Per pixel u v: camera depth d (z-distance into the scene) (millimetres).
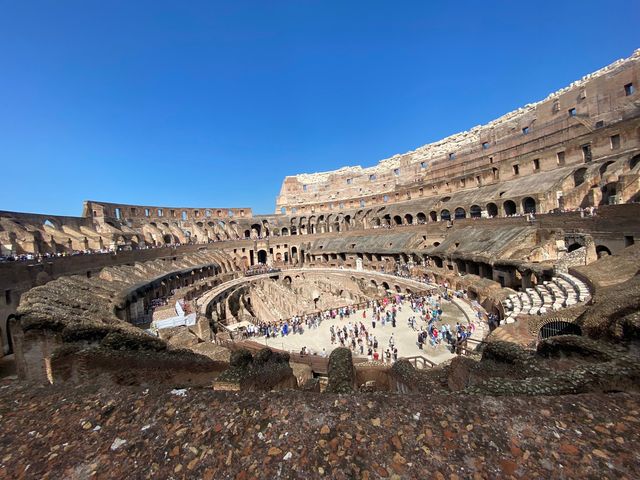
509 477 4188
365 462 4531
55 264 33500
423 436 4832
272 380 12250
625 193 30375
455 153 69750
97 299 24188
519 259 32094
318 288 52875
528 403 5305
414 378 10750
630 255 21141
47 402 6383
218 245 78062
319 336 31953
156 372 12227
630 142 36156
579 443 4543
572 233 30531
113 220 67062
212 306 44000
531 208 44719
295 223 90875
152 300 38781
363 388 14445
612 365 6824
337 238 75750
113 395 6383
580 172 40750
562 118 47094
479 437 4758
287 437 5004
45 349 13492
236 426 5281
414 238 57094
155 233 70875
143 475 4641
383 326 32781
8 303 26109
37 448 5273
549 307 19156
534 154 49188
